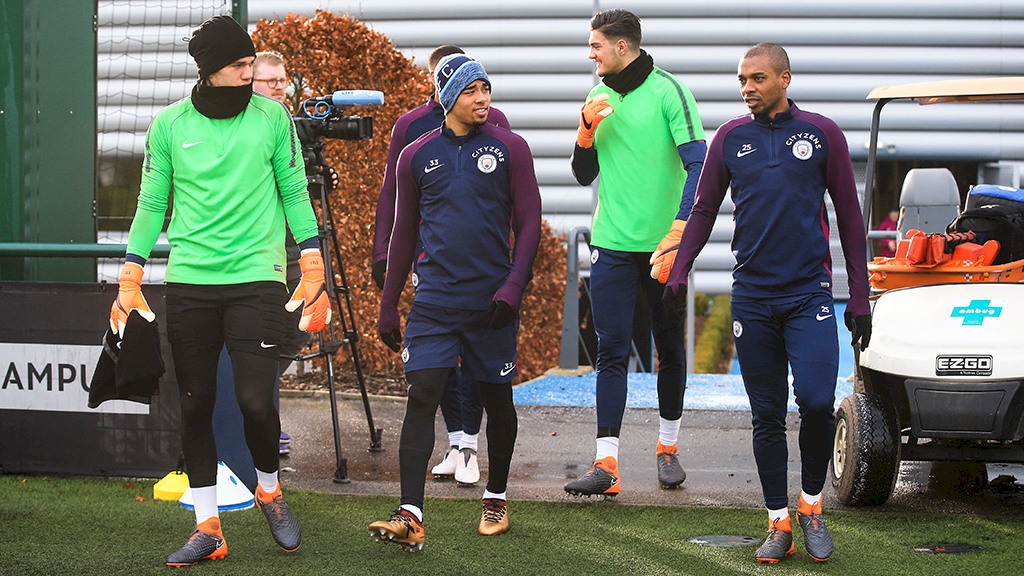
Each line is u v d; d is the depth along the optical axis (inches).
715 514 522.0
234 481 535.5
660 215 553.0
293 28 846.5
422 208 473.1
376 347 880.3
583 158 569.6
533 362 987.9
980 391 504.1
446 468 597.3
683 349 576.7
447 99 463.5
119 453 582.6
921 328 524.7
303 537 483.8
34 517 513.0
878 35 1206.3
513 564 443.5
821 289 445.1
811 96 1214.3
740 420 749.9
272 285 441.1
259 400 438.9
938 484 591.2
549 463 632.4
